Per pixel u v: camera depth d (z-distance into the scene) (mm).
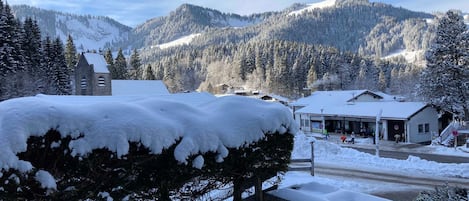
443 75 39906
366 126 43031
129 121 4844
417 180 16078
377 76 125188
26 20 66250
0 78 46844
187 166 5223
